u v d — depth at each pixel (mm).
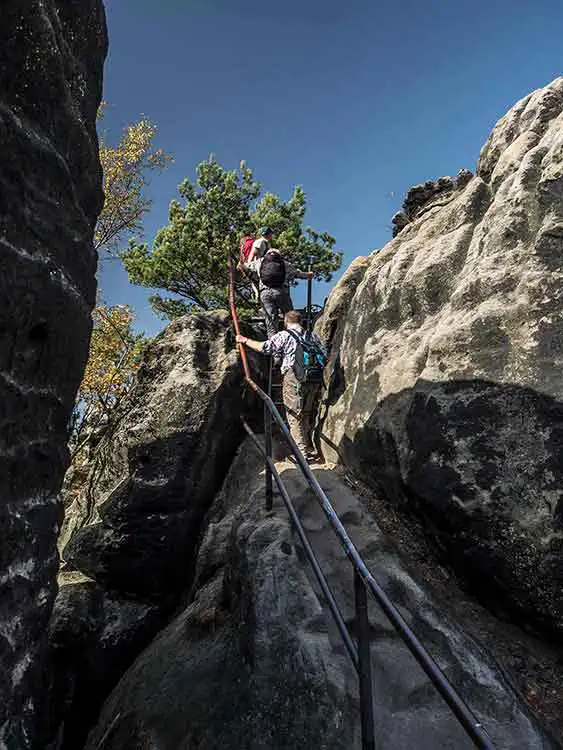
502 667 3262
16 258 2605
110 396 11742
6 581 2717
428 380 4305
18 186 2627
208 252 12273
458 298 4570
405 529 4520
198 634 4195
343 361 6488
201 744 3094
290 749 2830
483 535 3590
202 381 5891
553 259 4051
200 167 13016
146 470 5531
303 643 3227
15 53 2547
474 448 3797
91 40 3541
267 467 4266
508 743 2734
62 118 3043
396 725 2822
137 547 5504
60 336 3146
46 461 3201
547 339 3820
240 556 4004
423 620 3383
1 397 2654
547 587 3316
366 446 5066
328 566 3783
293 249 12758
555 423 3557
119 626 5465
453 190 6832
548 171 4266
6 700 2686
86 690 5168
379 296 5996
